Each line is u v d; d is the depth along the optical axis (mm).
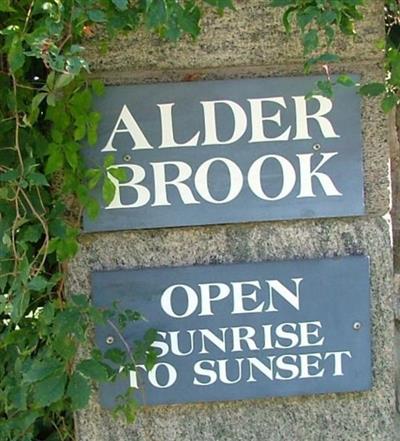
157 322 1432
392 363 1480
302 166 1402
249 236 1433
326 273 1436
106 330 1418
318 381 1462
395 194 1927
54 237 1295
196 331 1438
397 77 1336
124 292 1421
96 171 1258
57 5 1118
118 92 1370
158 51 1371
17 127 1230
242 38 1376
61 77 1139
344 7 1193
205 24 1368
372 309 1463
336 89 1389
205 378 1449
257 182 1403
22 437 1402
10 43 1160
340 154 1403
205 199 1403
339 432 1495
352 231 1440
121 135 1380
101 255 1422
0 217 1284
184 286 1426
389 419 1496
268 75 1390
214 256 1434
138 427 1474
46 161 1348
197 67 1382
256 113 1388
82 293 1418
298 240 1438
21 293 1171
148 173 1392
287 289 1436
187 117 1382
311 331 1448
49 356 1247
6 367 1412
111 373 1368
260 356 1449
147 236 1426
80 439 1472
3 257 1242
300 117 1391
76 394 1204
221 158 1395
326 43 1376
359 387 1467
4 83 1306
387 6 1503
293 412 1484
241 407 1479
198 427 1481
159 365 1442
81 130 1271
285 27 1277
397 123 1820
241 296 1433
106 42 1351
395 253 1895
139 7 1201
